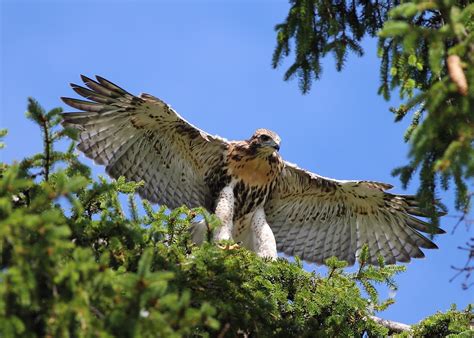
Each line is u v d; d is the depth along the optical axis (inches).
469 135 359.6
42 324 344.5
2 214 352.8
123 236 479.8
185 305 340.2
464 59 366.9
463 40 363.9
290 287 557.9
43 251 343.3
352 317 573.6
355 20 521.3
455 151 361.7
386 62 476.4
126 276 346.0
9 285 331.3
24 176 445.7
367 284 579.5
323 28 505.4
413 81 460.1
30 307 340.5
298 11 497.0
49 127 451.5
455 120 367.6
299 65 511.8
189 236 542.3
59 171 384.2
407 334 585.6
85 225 474.3
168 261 485.1
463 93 348.5
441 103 370.0
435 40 363.6
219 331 516.4
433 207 443.5
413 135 373.7
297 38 499.8
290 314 553.6
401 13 368.2
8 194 376.5
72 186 373.4
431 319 596.1
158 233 493.0
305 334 540.7
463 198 396.2
